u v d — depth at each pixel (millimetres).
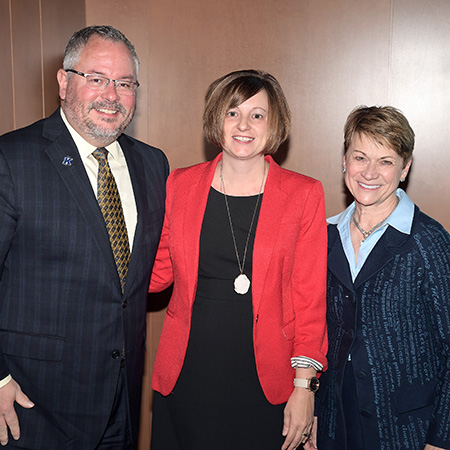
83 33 1876
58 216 1795
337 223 1953
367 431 1759
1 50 2037
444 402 1676
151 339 3320
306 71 3062
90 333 1857
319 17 3021
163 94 3160
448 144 2998
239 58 3096
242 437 1906
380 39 2992
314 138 3098
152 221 2021
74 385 1859
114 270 1866
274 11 3051
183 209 1972
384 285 1733
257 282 1855
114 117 1860
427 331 1747
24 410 1849
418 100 2998
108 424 1950
